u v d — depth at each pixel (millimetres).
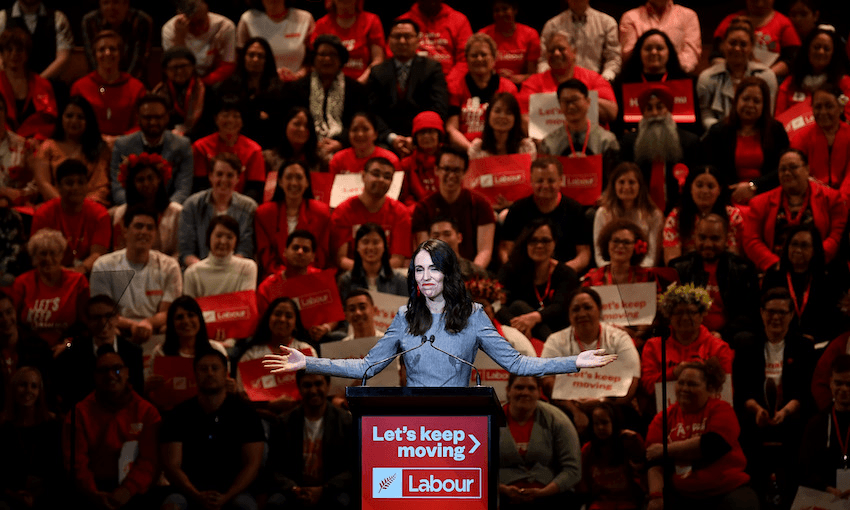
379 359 8836
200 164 18438
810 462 13164
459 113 19734
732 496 12836
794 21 21438
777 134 17500
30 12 20953
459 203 17062
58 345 13492
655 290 14422
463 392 7488
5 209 16391
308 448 13539
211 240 15969
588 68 21188
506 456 13328
